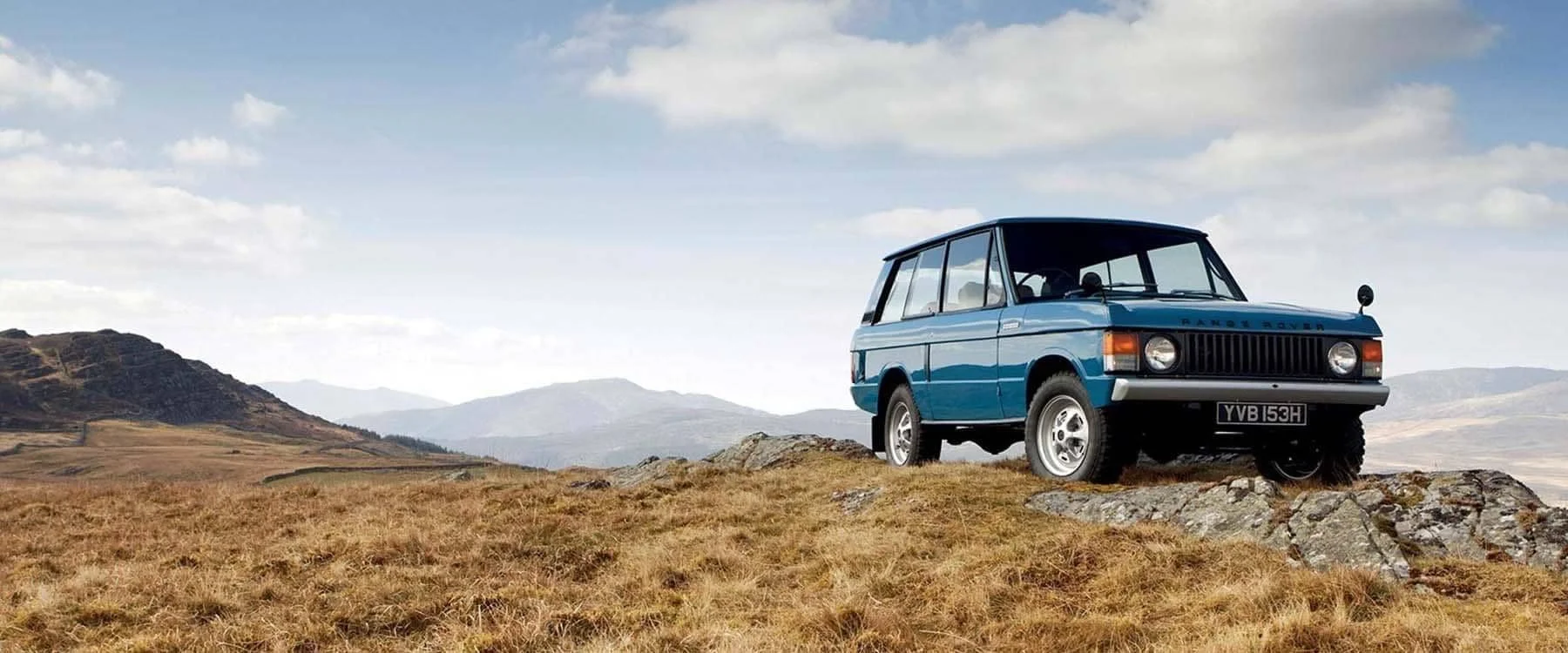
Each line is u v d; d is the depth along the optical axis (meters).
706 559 8.03
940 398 10.40
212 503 13.29
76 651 6.24
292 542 9.45
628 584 7.61
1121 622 5.66
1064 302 8.61
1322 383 8.24
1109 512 7.80
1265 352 8.20
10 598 7.70
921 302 11.02
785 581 7.47
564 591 7.31
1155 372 7.96
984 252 9.89
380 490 13.64
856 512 9.28
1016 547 7.24
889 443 11.75
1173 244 9.92
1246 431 8.22
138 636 6.43
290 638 6.36
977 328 9.72
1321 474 8.65
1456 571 6.00
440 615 6.86
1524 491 6.84
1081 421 8.66
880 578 6.92
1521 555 6.13
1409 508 6.87
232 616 6.86
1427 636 5.01
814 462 13.05
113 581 8.00
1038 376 9.07
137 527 11.45
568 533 9.48
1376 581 5.82
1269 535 6.79
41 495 15.04
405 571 7.93
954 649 5.64
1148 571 6.43
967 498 8.73
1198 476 9.53
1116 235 9.82
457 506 11.38
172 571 8.25
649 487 11.67
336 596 7.33
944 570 6.96
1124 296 8.85
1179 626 5.64
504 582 7.76
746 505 10.21
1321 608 5.60
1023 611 6.12
